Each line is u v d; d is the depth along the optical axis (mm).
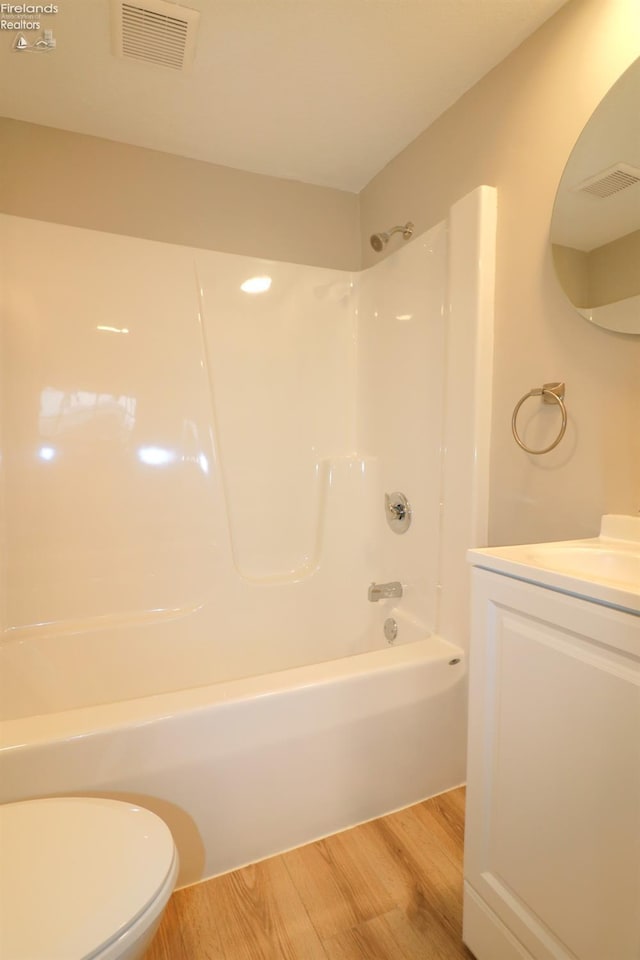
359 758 1299
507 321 1395
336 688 1245
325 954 1006
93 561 1741
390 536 1913
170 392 1846
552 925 808
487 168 1458
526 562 876
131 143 1815
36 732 978
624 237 1075
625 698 684
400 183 1885
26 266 1655
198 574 1868
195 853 1127
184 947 1012
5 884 670
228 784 1140
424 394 1708
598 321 1140
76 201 1757
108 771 1015
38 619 1668
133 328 1793
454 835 1297
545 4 1210
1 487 1624
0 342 1624
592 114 1137
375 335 2016
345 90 1536
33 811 808
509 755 896
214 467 1901
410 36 1316
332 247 2166
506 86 1386
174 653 1787
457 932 1052
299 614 1978
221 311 1924
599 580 742
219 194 1963
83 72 1447
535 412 1316
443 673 1404
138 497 1801
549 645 808
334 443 2129
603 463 1146
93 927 616
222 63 1417
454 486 1534
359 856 1228
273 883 1150
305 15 1252
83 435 1729
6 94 1544
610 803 707
